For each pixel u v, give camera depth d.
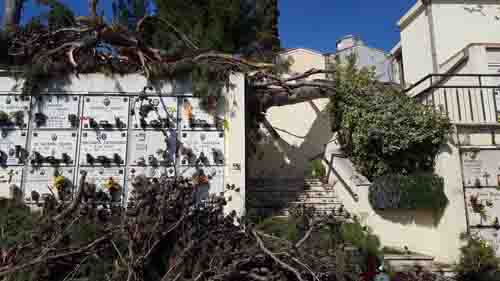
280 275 4.47
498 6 12.92
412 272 6.11
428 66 13.05
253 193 9.04
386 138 7.68
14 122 6.65
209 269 4.27
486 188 7.06
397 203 7.15
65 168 6.58
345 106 8.92
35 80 6.71
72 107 6.81
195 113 7.02
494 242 6.81
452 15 12.83
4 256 4.22
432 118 7.42
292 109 12.77
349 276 4.76
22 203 6.18
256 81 8.92
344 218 7.21
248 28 10.66
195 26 9.38
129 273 3.98
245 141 7.01
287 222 5.74
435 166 7.50
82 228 4.75
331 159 9.85
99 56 7.11
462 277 6.25
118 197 6.52
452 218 6.90
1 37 7.02
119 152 6.73
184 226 4.88
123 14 9.01
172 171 6.74
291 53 13.88
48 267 4.37
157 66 6.93
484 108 9.30
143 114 6.86
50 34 7.03
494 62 10.08
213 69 7.05
